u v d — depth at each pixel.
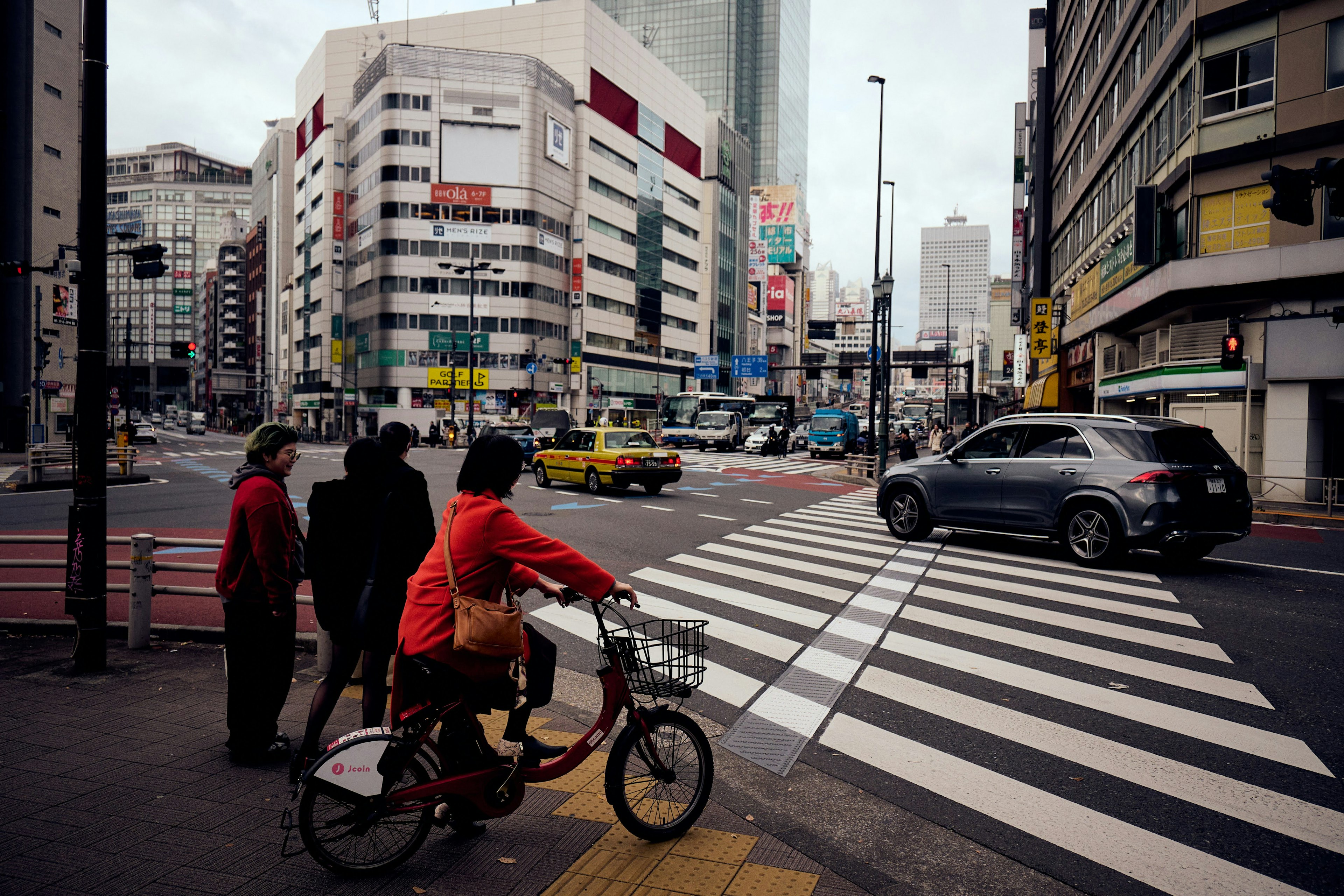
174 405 130.50
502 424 29.09
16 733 4.33
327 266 70.31
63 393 41.81
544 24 68.12
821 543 11.84
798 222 146.12
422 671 3.01
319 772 2.91
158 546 6.07
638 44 76.25
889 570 9.70
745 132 130.25
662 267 83.31
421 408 61.22
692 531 12.96
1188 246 20.34
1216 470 9.35
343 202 69.12
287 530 3.98
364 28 70.88
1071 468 9.88
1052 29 43.88
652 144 80.06
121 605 7.72
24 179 39.06
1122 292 25.16
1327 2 17.34
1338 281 17.59
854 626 7.04
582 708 5.00
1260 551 11.32
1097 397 30.25
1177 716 4.85
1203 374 19.70
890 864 3.19
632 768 3.33
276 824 3.37
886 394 29.77
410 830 3.08
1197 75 19.89
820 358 127.75
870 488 23.42
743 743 4.49
